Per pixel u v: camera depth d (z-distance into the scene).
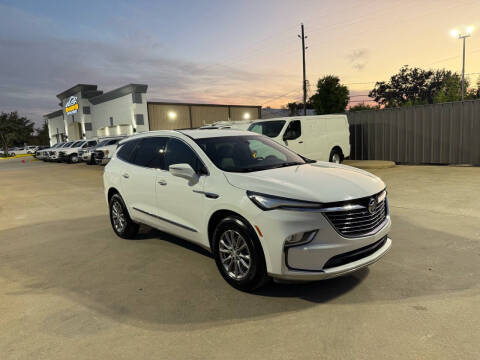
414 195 7.52
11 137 54.66
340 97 42.81
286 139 9.81
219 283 3.65
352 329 2.69
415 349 2.42
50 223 6.75
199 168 3.87
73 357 2.51
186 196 3.90
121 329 2.85
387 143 13.98
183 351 2.52
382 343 2.50
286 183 3.20
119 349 2.58
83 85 42.50
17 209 8.41
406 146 13.42
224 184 3.45
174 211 4.15
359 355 2.38
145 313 3.10
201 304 3.21
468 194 7.34
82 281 3.87
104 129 40.38
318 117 11.06
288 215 2.93
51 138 60.41
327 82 43.28
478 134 11.68
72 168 20.50
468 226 5.20
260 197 3.08
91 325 2.94
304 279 2.96
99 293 3.54
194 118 37.84
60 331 2.86
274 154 4.40
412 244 4.53
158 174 4.39
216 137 4.31
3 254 4.95
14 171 20.97
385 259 4.05
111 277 3.95
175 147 4.34
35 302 3.40
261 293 3.37
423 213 6.04
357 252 3.10
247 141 4.46
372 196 3.21
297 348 2.49
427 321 2.75
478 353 2.34
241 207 3.18
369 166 12.14
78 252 4.88
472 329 2.62
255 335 2.68
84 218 7.05
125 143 5.48
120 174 5.16
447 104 12.20
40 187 12.41
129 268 4.19
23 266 4.43
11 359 2.51
